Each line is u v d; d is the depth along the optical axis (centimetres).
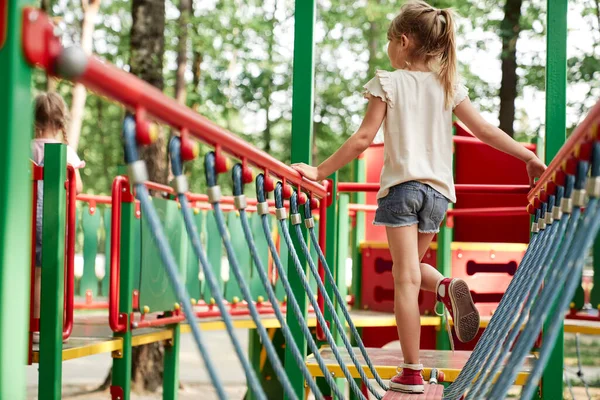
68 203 395
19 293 117
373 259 741
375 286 735
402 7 331
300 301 346
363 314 694
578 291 571
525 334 178
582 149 167
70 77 121
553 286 181
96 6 1276
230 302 632
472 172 777
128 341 456
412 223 306
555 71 353
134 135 137
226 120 1756
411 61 322
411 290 302
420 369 303
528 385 159
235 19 1450
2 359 113
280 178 267
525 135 1577
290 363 346
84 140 1831
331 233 498
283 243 678
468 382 270
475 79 1495
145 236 484
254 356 670
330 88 1873
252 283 659
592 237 155
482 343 289
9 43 113
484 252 677
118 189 456
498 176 767
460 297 325
